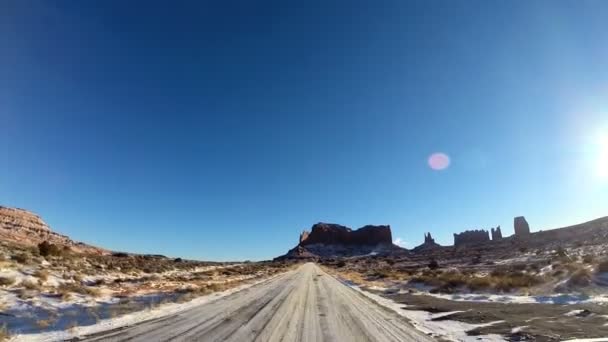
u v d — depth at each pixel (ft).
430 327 42.45
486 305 62.44
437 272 159.02
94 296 58.08
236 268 255.91
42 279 60.13
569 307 54.34
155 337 31.58
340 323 43.60
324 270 276.00
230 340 31.78
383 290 108.27
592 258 99.04
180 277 121.90
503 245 323.16
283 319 45.55
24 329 33.30
